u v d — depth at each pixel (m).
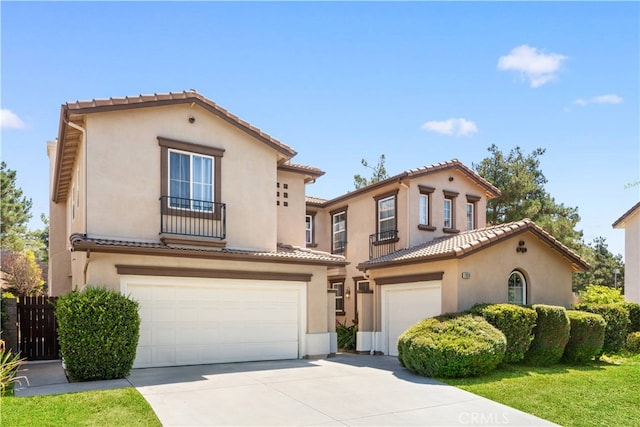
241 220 15.28
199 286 13.92
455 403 9.70
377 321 18.14
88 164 12.93
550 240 16.45
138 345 12.82
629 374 12.87
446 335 12.41
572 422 8.77
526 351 13.77
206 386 10.58
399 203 20.50
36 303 14.88
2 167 36.16
